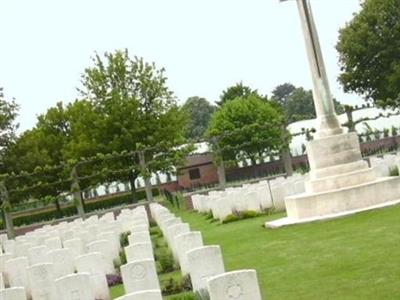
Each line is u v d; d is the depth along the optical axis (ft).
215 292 27.96
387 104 131.23
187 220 101.55
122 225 86.94
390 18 172.65
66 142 185.06
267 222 68.69
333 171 63.98
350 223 55.83
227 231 72.64
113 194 190.90
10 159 158.10
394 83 169.37
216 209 87.97
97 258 45.75
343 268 39.60
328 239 50.70
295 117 139.44
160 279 49.80
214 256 37.14
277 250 51.42
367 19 174.40
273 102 264.93
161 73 170.60
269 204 85.97
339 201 61.62
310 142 65.21
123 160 156.97
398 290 32.14
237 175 196.24
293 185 83.15
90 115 165.48
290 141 139.95
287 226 62.44
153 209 116.26
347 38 176.35
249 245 57.62
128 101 161.68
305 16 64.95
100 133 162.61
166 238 69.36
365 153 149.07
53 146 185.06
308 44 65.62
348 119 130.41
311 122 175.52
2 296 38.14
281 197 83.97
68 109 192.95
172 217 76.33
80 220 113.80
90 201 186.80
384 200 62.39
